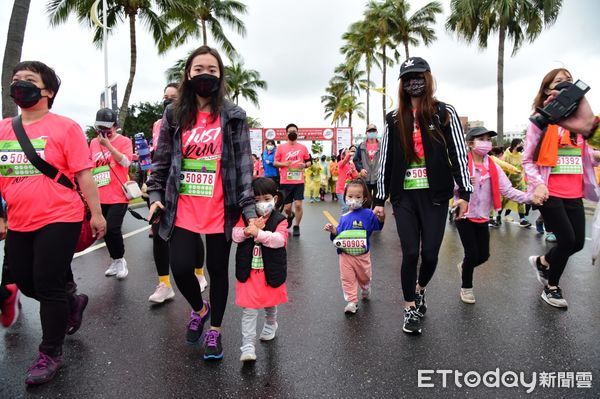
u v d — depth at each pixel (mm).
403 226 3371
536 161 3795
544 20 21562
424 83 3160
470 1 21844
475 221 3906
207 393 2494
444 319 3633
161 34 20328
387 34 33125
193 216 2838
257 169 14812
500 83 22594
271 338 3230
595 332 3330
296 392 2506
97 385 2584
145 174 6270
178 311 3846
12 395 2473
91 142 4773
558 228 3791
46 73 2738
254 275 2924
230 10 27578
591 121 1822
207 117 2869
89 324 3547
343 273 3871
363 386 2570
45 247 2650
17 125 2695
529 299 4137
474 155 3928
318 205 15086
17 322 3584
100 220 2951
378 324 3543
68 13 17391
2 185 2707
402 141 3309
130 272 5215
